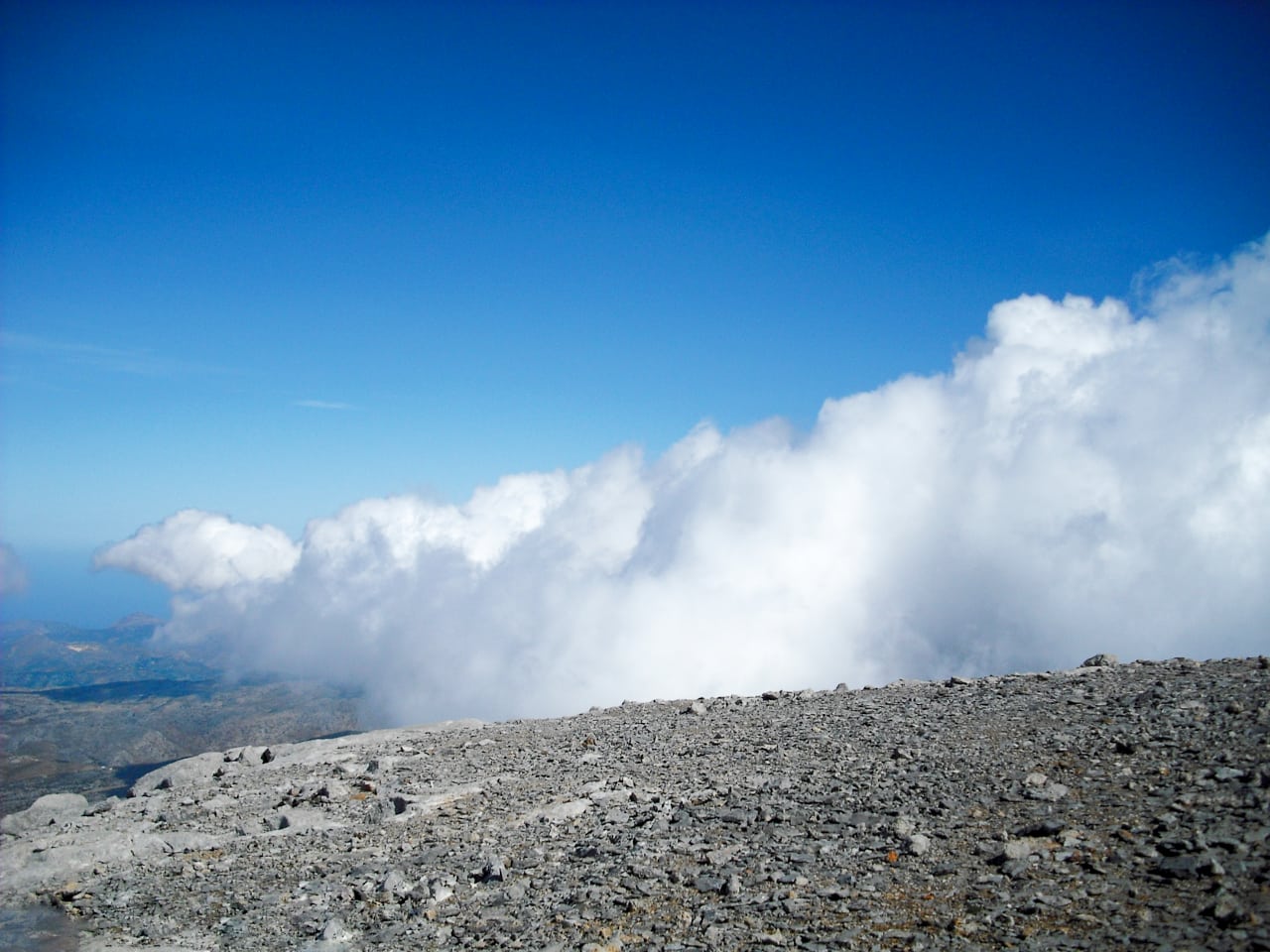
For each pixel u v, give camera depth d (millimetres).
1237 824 10672
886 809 13820
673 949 10422
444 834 16906
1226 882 9406
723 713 26016
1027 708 18562
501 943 11445
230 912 14438
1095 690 19172
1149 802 11992
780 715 24031
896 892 10898
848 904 10766
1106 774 13391
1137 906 9406
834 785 15578
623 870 13266
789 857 12594
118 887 16281
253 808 21141
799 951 9875
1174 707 16062
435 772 22531
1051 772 14078
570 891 12852
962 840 12094
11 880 16953
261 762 27656
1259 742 13297
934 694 23188
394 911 13367
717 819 14922
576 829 15906
